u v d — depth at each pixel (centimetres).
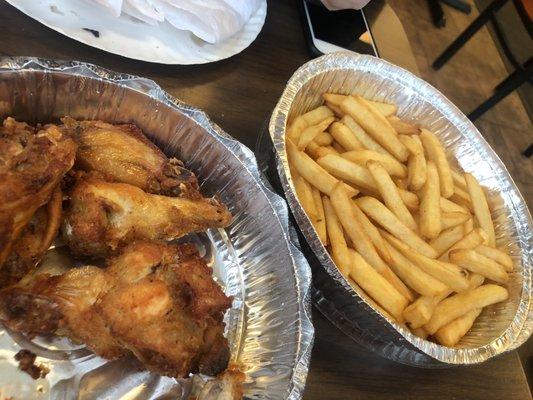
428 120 38
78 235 21
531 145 69
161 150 26
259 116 32
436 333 30
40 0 26
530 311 32
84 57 27
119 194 21
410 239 30
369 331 27
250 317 25
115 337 18
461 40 65
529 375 49
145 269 20
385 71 36
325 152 32
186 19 28
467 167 38
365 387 27
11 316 18
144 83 24
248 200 26
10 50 25
